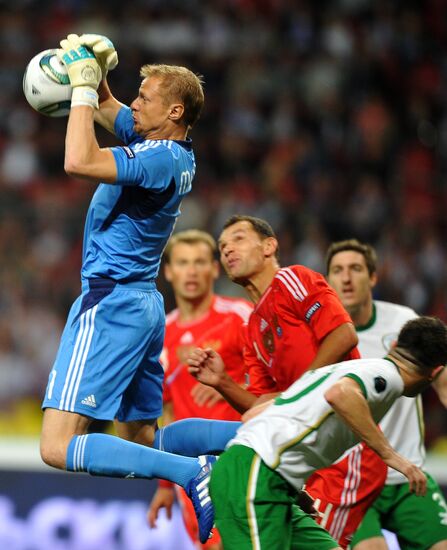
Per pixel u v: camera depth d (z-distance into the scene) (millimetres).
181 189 16297
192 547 25469
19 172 50969
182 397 22797
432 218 52000
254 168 52906
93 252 16312
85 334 15945
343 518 19844
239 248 17812
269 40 58625
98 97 17031
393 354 15578
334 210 50375
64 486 25844
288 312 17156
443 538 20062
